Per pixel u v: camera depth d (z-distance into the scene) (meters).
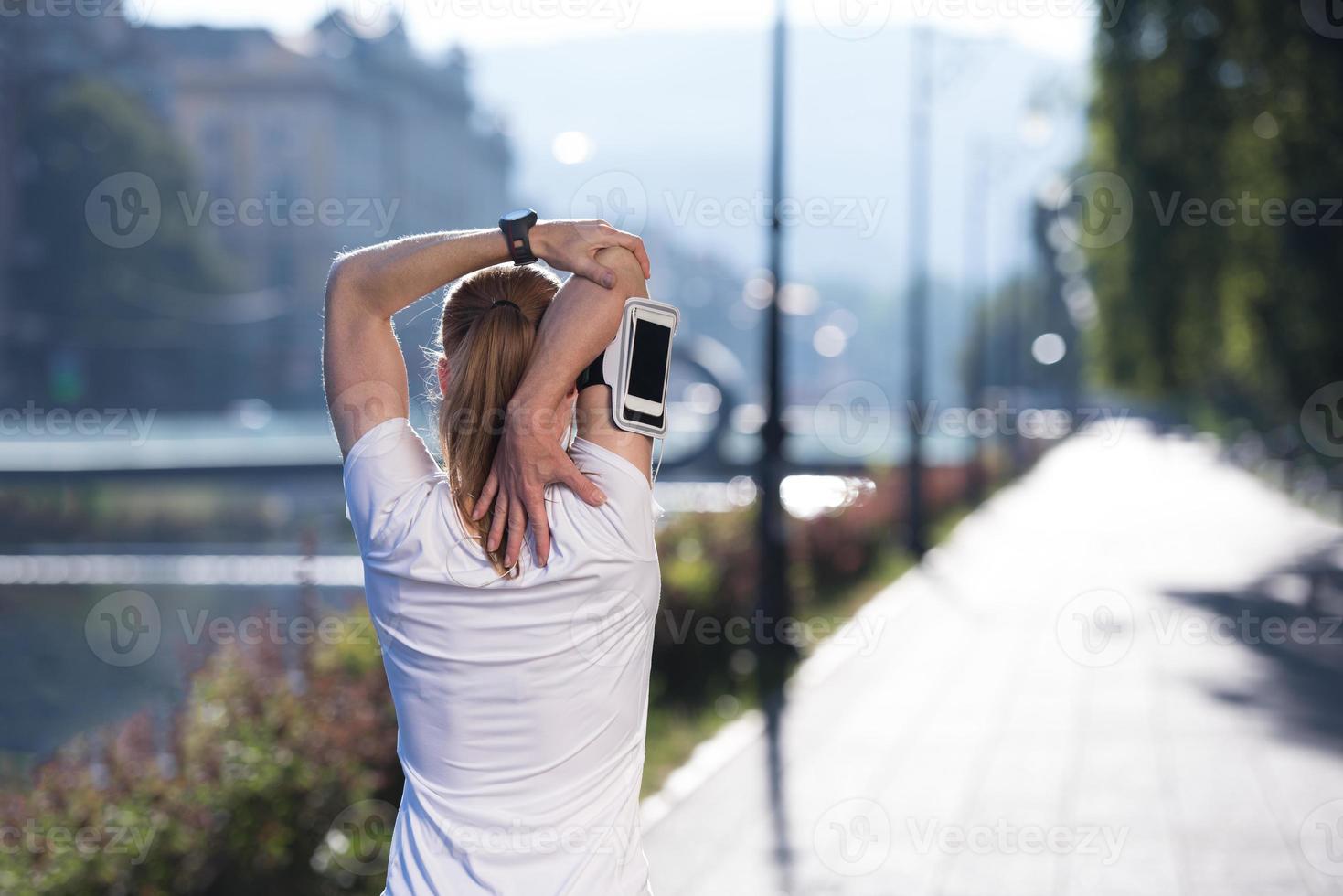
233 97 178.50
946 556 39.81
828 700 19.25
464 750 3.98
